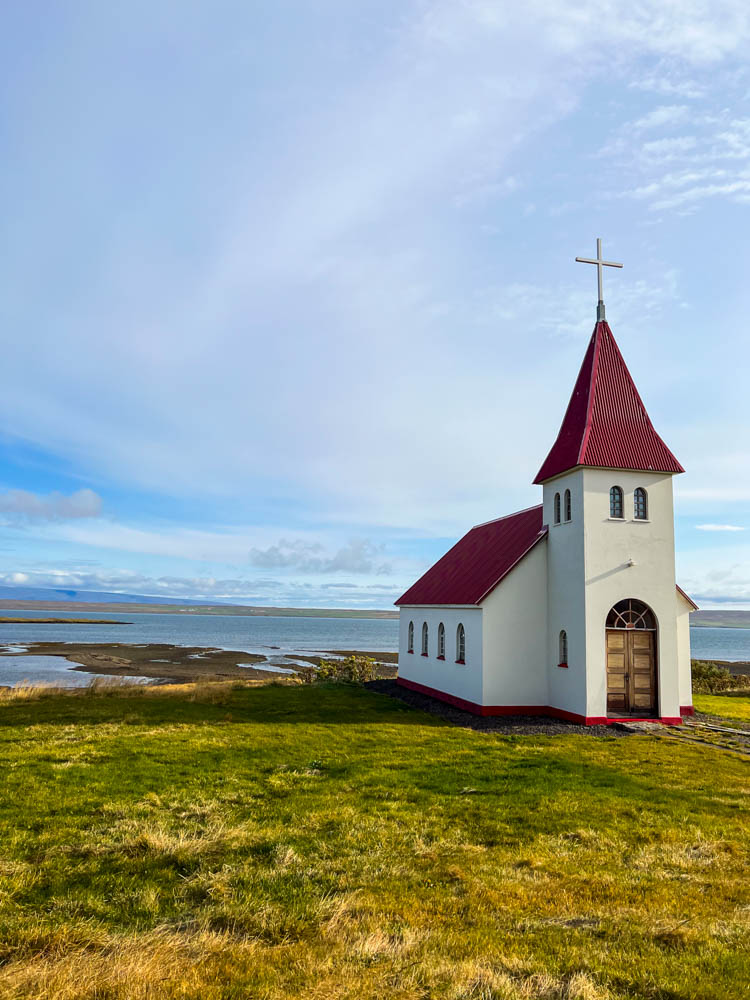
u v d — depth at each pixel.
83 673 50.84
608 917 7.29
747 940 6.72
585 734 19.52
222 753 15.52
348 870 8.61
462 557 32.31
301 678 35.25
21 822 10.08
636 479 22.73
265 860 8.95
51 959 6.14
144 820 10.38
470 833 10.16
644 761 15.57
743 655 99.19
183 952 6.38
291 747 16.55
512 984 5.81
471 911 7.43
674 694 21.84
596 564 21.83
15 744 15.98
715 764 15.36
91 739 16.78
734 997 5.62
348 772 13.95
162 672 52.41
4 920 6.90
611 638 21.89
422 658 30.48
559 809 11.35
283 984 5.75
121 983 5.64
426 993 5.69
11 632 110.19
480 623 23.62
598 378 24.05
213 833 9.85
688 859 9.19
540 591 24.12
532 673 23.70
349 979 5.86
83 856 8.91
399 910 7.42
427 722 21.72
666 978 5.91
